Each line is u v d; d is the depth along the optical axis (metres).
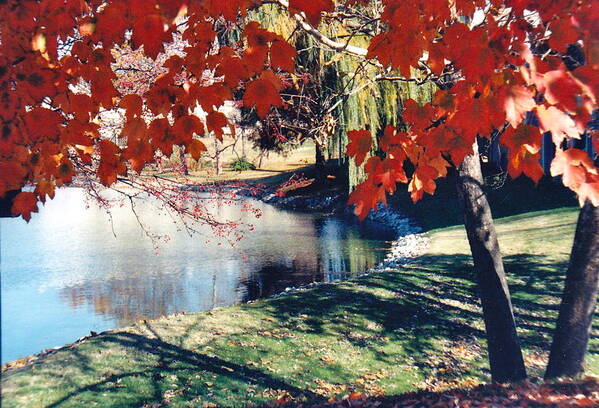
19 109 2.71
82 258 21.56
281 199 39.25
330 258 20.75
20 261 21.08
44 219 33.19
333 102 11.05
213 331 11.04
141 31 2.18
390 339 10.38
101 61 2.92
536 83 2.15
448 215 26.52
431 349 9.80
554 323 10.55
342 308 12.37
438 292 13.41
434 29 2.78
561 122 2.18
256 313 12.32
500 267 6.80
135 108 2.83
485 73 2.34
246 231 27.62
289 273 18.58
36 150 2.88
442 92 2.56
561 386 5.08
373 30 5.78
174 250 23.02
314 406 6.17
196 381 8.44
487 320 6.86
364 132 2.62
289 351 9.84
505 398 4.78
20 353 11.08
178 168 8.97
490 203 25.20
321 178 40.34
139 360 9.39
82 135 2.93
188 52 2.92
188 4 2.06
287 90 9.66
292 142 8.90
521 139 2.37
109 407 7.49
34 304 15.28
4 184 2.82
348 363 9.21
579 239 6.05
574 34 2.27
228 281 17.67
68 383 8.35
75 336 12.38
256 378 8.57
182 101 2.91
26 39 2.69
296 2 2.25
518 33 2.39
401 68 2.71
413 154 2.62
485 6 3.40
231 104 7.72
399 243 23.00
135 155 2.90
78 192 52.06
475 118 2.40
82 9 2.89
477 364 8.99
